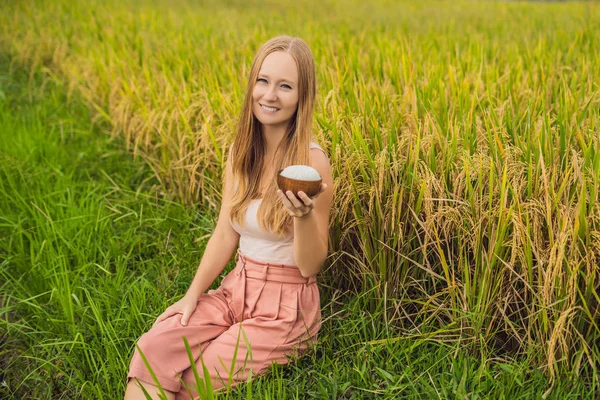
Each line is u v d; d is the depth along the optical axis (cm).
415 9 1308
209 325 307
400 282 345
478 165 324
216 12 1162
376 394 292
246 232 313
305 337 310
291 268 309
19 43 856
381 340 313
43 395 323
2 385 333
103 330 330
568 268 282
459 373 296
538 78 518
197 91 554
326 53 644
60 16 1017
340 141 377
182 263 399
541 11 1196
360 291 364
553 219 302
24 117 643
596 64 559
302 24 995
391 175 342
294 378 308
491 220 306
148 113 526
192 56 668
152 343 285
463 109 428
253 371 296
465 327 316
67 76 749
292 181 262
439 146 357
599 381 291
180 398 291
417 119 389
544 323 289
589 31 736
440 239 340
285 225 301
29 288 385
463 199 330
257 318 304
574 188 308
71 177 513
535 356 308
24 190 470
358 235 356
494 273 312
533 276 316
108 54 720
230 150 327
